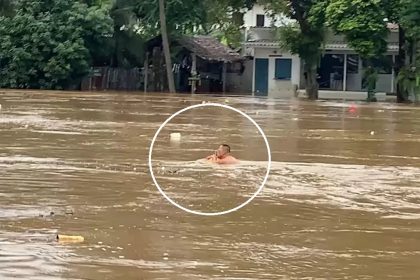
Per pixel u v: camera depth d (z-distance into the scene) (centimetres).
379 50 4691
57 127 2102
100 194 1012
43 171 1216
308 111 3334
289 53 5931
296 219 886
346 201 1022
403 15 4497
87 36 5628
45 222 816
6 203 926
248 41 6331
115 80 5869
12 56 5431
